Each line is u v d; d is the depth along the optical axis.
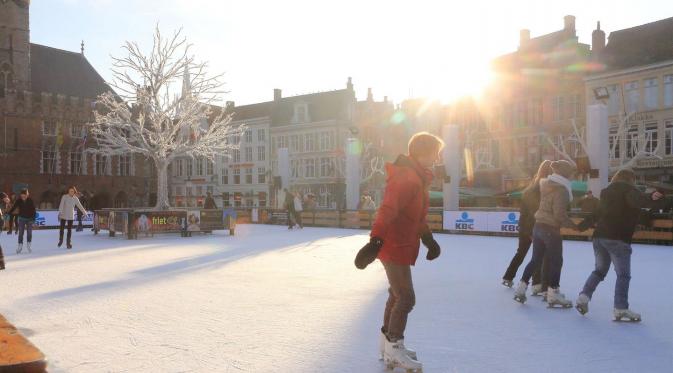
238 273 10.62
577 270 11.15
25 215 15.33
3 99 55.81
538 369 4.50
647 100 41.06
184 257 13.81
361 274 10.47
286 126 69.19
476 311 7.00
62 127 59.59
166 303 7.42
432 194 33.91
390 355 4.41
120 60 24.34
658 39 42.00
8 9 56.97
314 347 5.17
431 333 5.78
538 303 7.58
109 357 4.80
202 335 5.62
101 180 62.25
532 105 49.62
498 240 20.22
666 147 40.00
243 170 73.12
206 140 26.19
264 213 35.66
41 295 8.05
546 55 49.84
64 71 63.66
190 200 55.81
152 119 25.03
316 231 26.52
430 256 4.74
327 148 65.81
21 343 2.35
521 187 30.72
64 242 19.50
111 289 8.62
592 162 22.38
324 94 68.50
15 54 57.31
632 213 6.42
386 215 4.18
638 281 9.59
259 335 5.62
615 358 4.82
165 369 4.45
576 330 5.93
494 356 4.89
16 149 56.50
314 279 9.76
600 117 22.23
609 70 43.34
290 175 68.94
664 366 4.59
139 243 18.92
